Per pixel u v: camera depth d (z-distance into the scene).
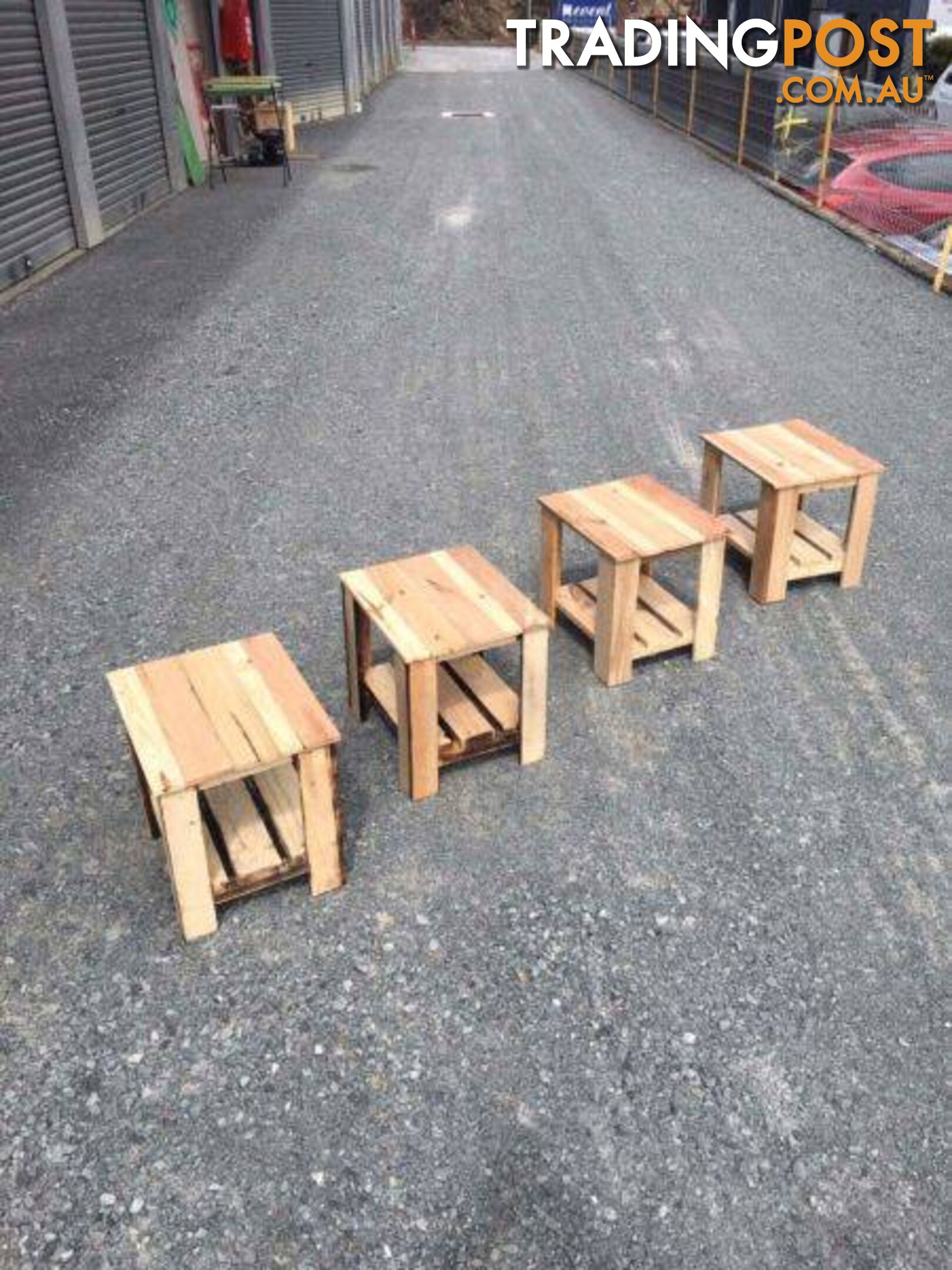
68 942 3.33
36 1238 2.54
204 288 10.49
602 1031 3.04
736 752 4.15
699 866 3.62
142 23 14.67
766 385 7.91
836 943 3.33
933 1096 2.88
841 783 3.99
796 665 4.68
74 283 10.86
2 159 10.43
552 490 6.22
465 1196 2.64
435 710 3.74
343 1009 3.11
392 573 4.17
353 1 26.52
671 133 21.89
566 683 4.54
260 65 21.88
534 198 14.62
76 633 4.86
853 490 5.03
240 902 3.48
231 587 5.23
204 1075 2.92
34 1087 2.89
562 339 8.88
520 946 3.31
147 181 14.68
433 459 6.63
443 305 9.81
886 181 12.62
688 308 9.73
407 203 14.34
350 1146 2.75
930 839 3.74
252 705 3.44
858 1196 2.65
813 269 11.07
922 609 5.10
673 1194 2.64
